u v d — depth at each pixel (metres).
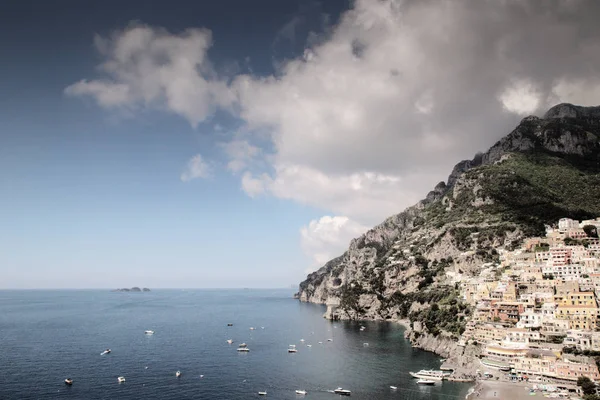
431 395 183.62
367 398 184.12
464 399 176.25
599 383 166.12
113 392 198.38
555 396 165.75
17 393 195.88
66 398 189.50
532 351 194.50
